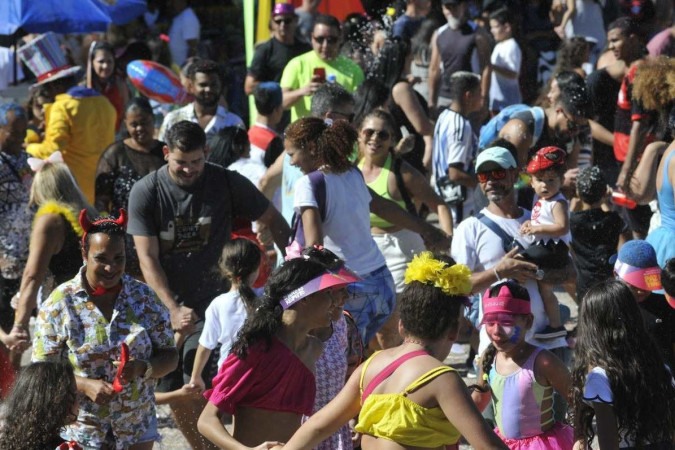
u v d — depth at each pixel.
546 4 30.58
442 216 16.06
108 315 11.45
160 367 11.56
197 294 14.19
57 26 28.08
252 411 10.14
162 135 20.52
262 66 24.98
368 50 28.27
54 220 13.98
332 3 30.38
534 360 11.40
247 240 13.45
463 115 19.86
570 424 11.70
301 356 10.26
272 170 16.72
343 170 13.88
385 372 9.02
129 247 15.20
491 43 26.25
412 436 8.84
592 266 16.27
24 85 33.06
